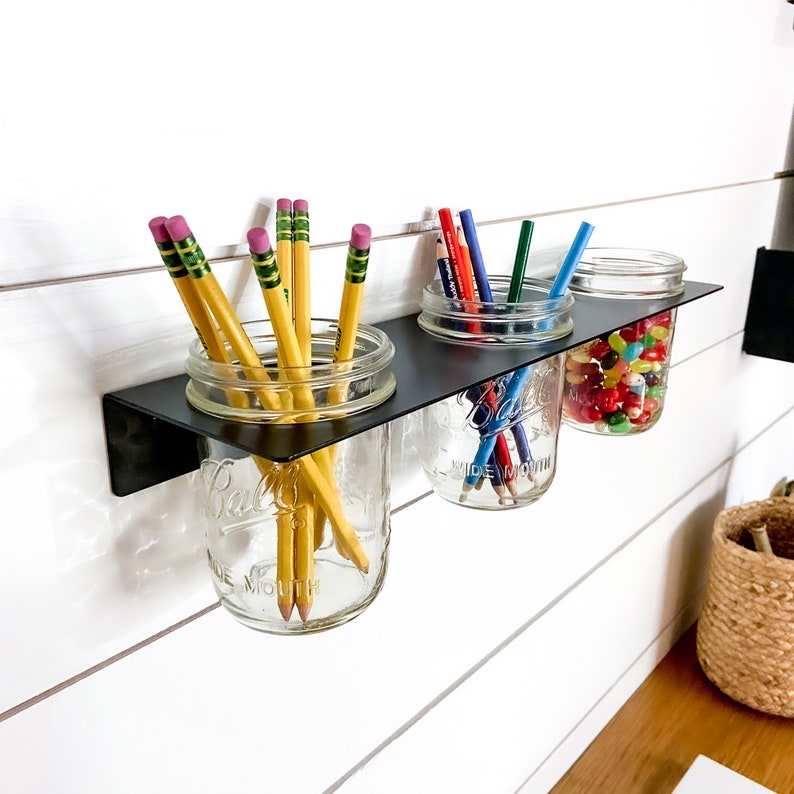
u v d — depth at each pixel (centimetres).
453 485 54
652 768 91
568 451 76
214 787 51
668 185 79
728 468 115
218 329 38
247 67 41
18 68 33
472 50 53
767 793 84
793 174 104
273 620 42
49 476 38
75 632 41
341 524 42
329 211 47
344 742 60
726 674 100
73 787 43
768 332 104
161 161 38
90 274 37
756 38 85
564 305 51
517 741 82
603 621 92
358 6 45
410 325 54
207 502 42
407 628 63
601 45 64
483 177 57
